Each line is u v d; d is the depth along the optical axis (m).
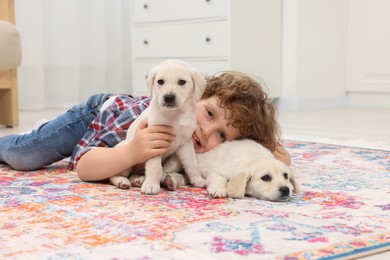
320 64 4.35
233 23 3.85
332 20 4.39
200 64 4.04
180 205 1.33
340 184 1.61
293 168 1.88
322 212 1.27
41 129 1.87
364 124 3.32
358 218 1.22
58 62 4.62
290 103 4.25
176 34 4.16
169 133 1.47
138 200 1.39
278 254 0.96
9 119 3.39
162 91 1.40
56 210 1.29
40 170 1.90
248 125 1.65
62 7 4.58
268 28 4.12
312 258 0.94
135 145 1.48
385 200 1.40
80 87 4.84
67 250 0.99
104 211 1.27
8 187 1.57
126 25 5.06
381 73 4.34
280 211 1.28
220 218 1.21
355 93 4.55
